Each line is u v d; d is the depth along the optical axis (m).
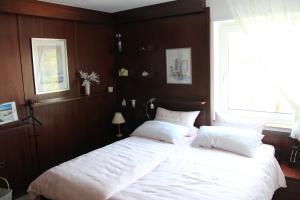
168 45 3.87
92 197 2.09
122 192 2.10
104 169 2.49
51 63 3.58
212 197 1.98
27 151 3.36
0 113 3.06
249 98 3.47
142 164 2.60
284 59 2.90
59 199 2.28
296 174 2.78
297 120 2.91
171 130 3.31
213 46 3.49
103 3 3.61
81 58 3.98
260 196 2.15
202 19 3.50
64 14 3.60
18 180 3.29
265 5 2.88
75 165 2.59
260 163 2.57
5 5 2.96
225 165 2.53
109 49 4.43
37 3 3.28
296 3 2.75
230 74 3.56
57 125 3.70
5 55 3.09
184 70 3.77
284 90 2.95
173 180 2.29
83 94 4.07
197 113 3.61
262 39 2.96
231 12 3.12
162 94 4.05
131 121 4.46
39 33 3.42
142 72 4.21
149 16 3.91
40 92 3.47
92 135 4.24
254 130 3.11
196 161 2.65
